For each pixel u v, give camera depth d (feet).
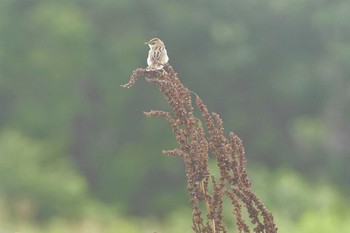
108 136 156.25
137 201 151.84
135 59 157.79
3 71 156.15
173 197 149.79
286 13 162.30
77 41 155.22
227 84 163.22
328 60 161.38
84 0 159.22
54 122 153.99
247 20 163.12
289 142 161.68
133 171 152.56
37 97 155.53
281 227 82.07
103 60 157.28
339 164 155.74
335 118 159.74
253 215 24.70
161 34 160.66
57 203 116.67
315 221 80.23
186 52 162.30
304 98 162.40
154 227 99.04
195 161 24.30
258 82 162.50
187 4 162.40
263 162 163.12
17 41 156.56
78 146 155.22
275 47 162.50
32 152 123.03
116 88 156.25
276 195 108.58
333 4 160.97
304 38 162.09
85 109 154.81
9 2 156.97
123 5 158.30
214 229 24.29
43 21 154.81
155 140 153.79
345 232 80.43
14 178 116.57
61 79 154.71
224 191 24.44
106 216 112.27
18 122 154.71
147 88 155.74
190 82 162.71
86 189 132.05
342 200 125.59
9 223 87.71
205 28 161.58
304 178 155.53
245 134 163.73
